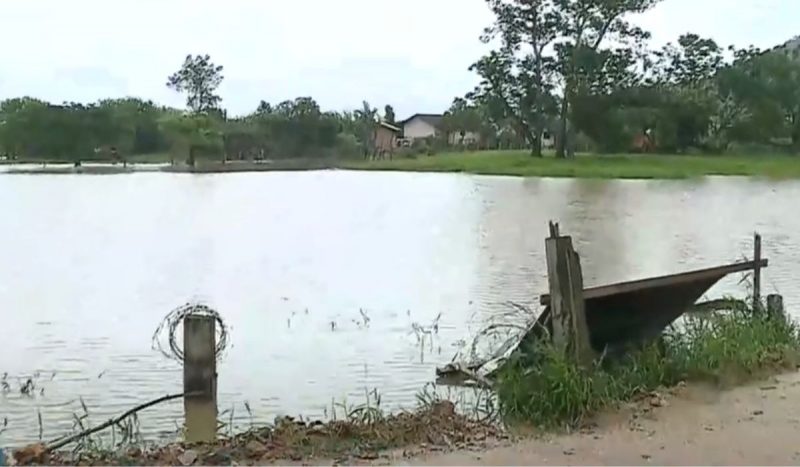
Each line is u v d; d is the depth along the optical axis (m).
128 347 11.39
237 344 11.46
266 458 6.28
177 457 6.39
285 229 26.91
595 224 28.23
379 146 91.88
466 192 44.75
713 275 9.62
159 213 32.28
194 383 8.17
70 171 64.62
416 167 70.88
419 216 31.42
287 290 15.86
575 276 8.09
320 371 10.16
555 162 67.50
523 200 39.16
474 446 6.48
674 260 19.91
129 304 14.48
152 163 77.69
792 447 6.29
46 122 75.38
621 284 8.59
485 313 13.45
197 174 62.69
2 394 9.28
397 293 15.45
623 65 70.00
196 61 91.44
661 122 70.31
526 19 69.88
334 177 59.69
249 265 19.14
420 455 6.27
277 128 81.56
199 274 17.86
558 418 7.12
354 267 18.83
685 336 9.33
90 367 10.41
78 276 17.59
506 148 87.00
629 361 8.55
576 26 69.81
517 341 9.84
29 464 6.39
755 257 10.49
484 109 75.44
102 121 77.00
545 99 70.88
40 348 11.38
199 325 8.20
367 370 10.15
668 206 35.59
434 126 107.19
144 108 80.12
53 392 9.38
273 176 60.38
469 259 19.98
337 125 83.88
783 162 66.12
